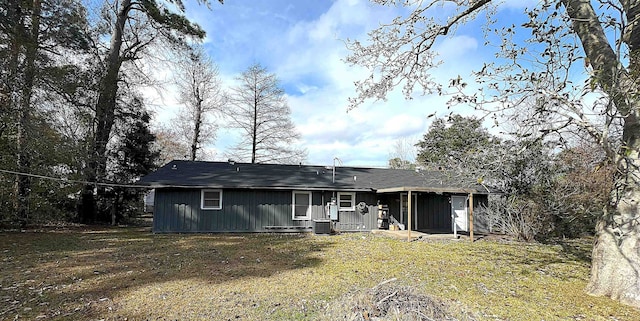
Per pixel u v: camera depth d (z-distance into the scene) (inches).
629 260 227.5
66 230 592.4
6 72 464.1
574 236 552.1
